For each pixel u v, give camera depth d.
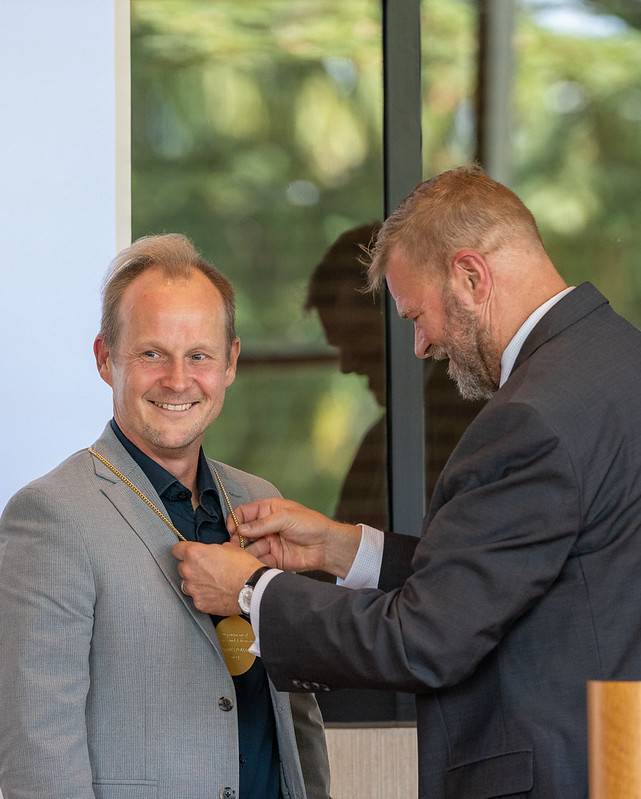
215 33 5.22
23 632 3.15
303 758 3.86
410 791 5.09
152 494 3.42
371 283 3.67
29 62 4.44
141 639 3.25
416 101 5.33
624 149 5.45
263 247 5.27
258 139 5.26
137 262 3.48
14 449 4.41
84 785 3.10
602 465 3.13
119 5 4.52
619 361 3.26
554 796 3.03
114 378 3.47
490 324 3.39
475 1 5.37
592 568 3.12
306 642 3.25
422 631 3.12
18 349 4.42
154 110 5.19
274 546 3.79
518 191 5.43
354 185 5.32
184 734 3.25
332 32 5.30
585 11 5.42
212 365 3.42
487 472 3.18
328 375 5.29
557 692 3.10
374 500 5.30
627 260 5.44
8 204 4.42
